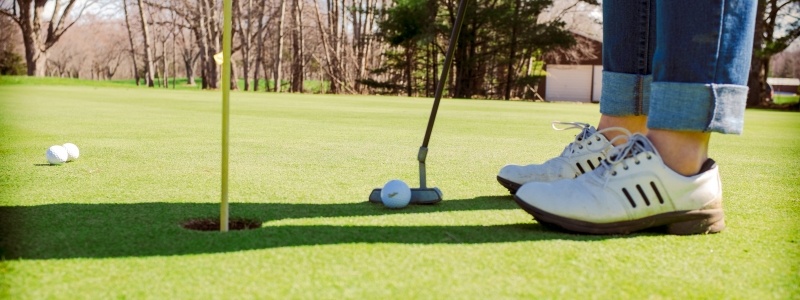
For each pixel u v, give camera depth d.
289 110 8.94
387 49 31.95
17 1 30.36
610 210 1.61
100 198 2.03
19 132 4.72
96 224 1.62
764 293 1.14
